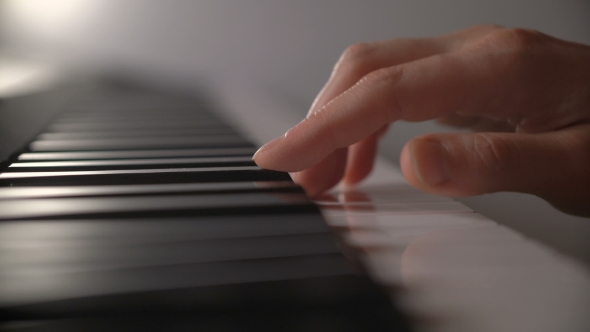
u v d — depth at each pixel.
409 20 0.82
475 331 0.13
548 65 0.26
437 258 0.18
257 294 0.15
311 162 0.25
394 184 0.28
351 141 0.25
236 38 0.90
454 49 0.30
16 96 0.33
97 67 0.92
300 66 0.89
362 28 0.85
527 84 0.26
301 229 0.19
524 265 0.17
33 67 0.66
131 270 0.16
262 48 0.90
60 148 0.29
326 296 0.15
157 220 0.20
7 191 0.22
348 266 0.17
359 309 0.14
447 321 0.13
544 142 0.24
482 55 0.26
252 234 0.19
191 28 0.90
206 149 0.30
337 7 0.85
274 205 0.21
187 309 0.14
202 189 0.22
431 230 0.20
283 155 0.25
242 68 0.91
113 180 0.23
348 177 0.32
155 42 0.91
